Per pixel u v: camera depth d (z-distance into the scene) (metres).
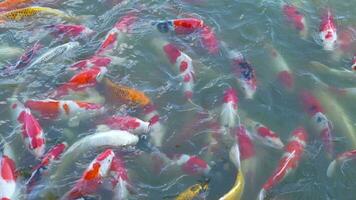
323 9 5.36
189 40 4.93
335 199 3.97
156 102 4.46
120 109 4.37
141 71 4.69
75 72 4.61
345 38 5.03
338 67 4.78
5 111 4.38
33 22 5.05
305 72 4.74
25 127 4.18
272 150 4.16
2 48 4.81
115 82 4.58
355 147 4.21
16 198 3.87
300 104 4.49
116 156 4.10
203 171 4.04
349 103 4.51
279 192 3.96
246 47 4.94
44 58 4.70
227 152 4.14
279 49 4.93
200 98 4.50
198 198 3.91
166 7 5.29
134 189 3.95
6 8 5.14
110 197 3.90
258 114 4.41
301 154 4.15
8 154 4.09
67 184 3.95
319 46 4.96
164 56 4.78
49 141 4.19
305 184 4.01
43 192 3.90
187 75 4.61
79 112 4.33
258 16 5.25
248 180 3.99
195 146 4.19
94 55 4.76
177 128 4.30
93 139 4.12
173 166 4.07
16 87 4.54
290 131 4.30
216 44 4.88
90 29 5.00
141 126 4.23
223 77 4.64
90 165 3.94
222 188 3.96
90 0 5.34
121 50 4.83
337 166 4.11
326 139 4.24
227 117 4.34
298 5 5.39
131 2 5.31
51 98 4.45
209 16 5.23
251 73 4.62
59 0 5.30
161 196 3.93
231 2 5.39
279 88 4.61
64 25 4.98
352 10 5.37
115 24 5.06
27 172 4.00
